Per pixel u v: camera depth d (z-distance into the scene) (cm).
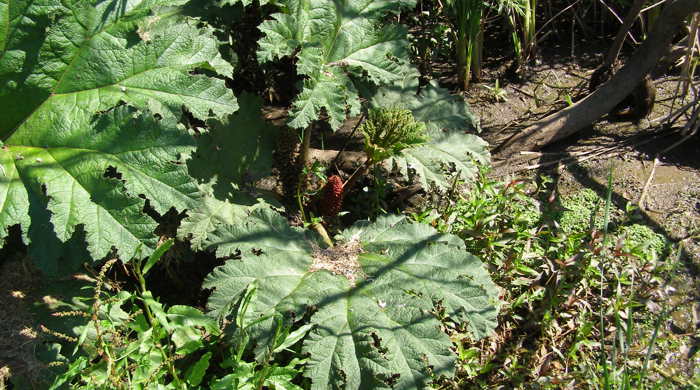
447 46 180
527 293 129
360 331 109
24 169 114
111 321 94
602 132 170
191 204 111
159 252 92
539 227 146
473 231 133
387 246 124
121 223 108
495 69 189
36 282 117
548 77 186
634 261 137
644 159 162
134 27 118
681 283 135
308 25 128
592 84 177
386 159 134
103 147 112
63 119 116
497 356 124
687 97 175
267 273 116
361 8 132
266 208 125
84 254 114
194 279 135
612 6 195
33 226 112
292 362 103
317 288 116
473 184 152
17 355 106
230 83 167
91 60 118
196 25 130
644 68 159
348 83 130
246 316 109
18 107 120
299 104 124
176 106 115
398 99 142
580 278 134
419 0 185
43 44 118
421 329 110
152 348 96
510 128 171
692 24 154
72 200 109
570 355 121
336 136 167
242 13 136
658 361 123
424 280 118
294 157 145
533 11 182
